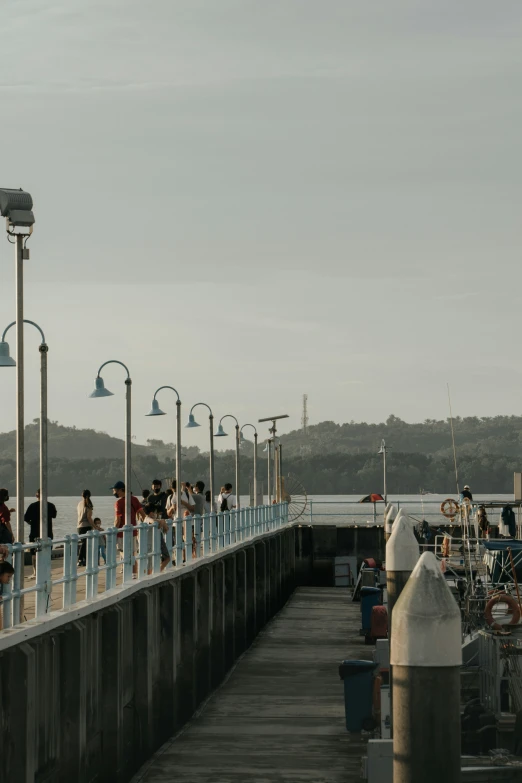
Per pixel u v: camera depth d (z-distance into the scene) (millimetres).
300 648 39250
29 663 14289
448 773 8242
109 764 19312
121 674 19875
